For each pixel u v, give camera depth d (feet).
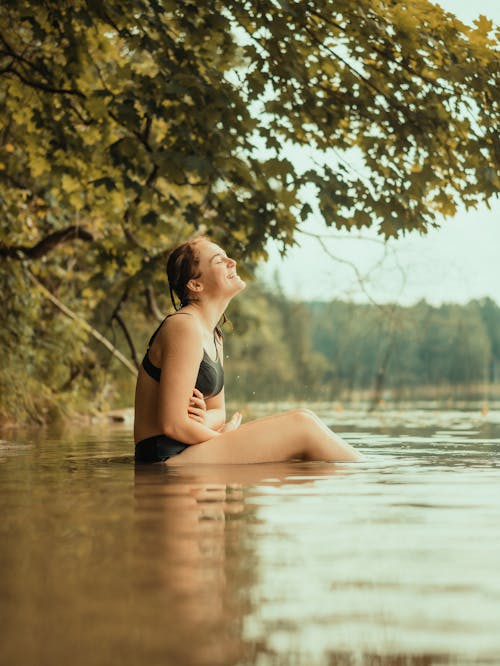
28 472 12.96
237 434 14.15
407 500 9.21
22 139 32.73
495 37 23.86
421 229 24.77
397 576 5.57
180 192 35.29
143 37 23.88
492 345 66.18
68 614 4.69
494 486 10.50
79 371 43.98
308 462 13.97
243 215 26.66
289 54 24.32
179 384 14.21
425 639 4.29
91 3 23.95
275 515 8.17
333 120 25.30
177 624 4.51
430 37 23.67
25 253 35.96
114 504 9.08
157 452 14.30
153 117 25.27
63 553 6.35
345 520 7.85
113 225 36.22
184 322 14.60
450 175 25.49
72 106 28.99
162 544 6.68
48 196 38.34
